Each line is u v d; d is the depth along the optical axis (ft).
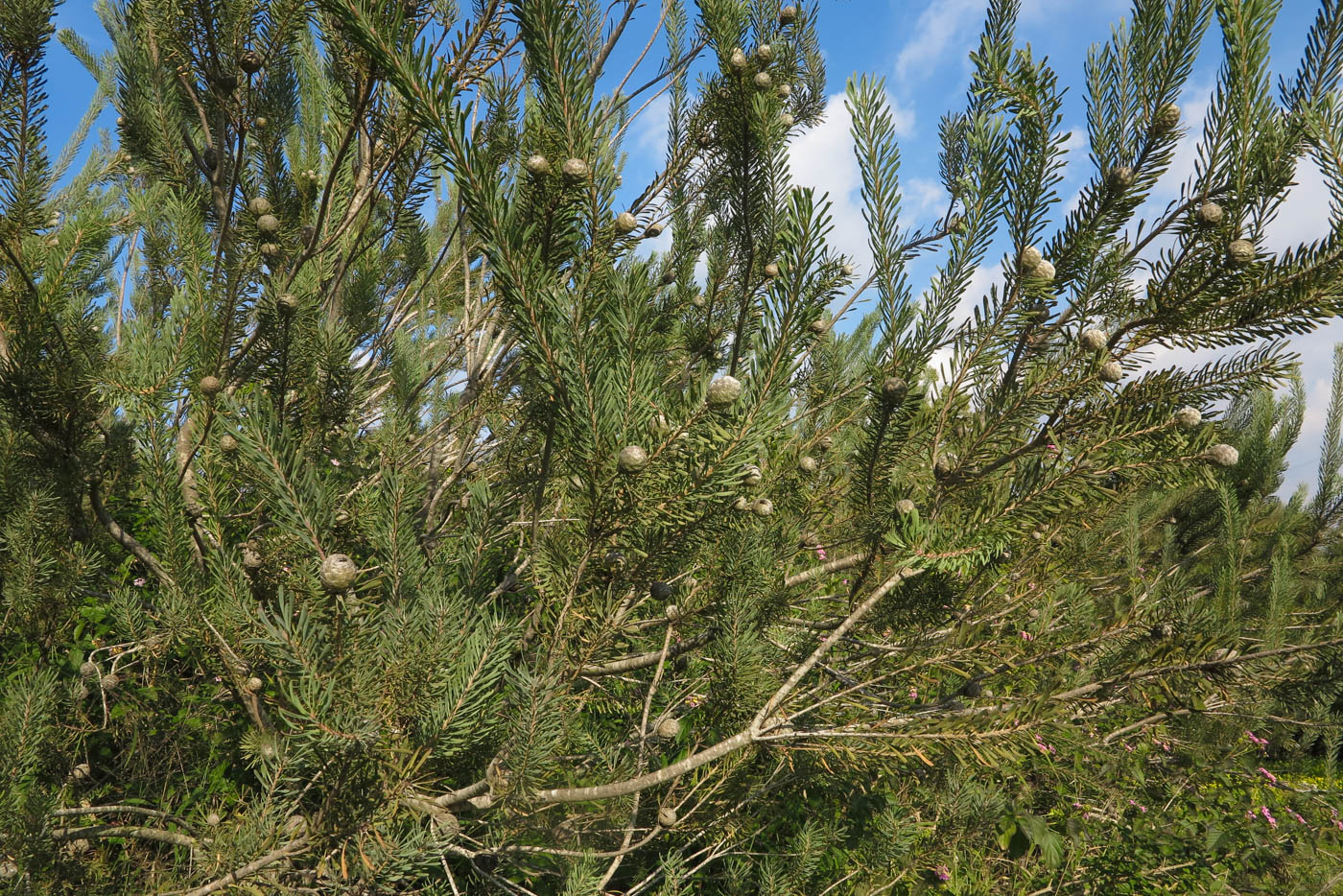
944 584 4.87
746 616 5.35
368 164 7.64
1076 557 7.79
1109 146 4.36
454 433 9.78
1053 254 4.50
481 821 5.18
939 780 8.21
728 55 6.28
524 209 4.05
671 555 4.42
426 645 4.34
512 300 3.37
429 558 6.71
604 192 4.03
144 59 7.89
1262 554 16.34
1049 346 4.56
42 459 6.26
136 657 7.70
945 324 4.70
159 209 8.36
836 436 7.58
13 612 7.01
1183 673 4.54
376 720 3.94
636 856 7.36
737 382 3.50
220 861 4.65
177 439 6.79
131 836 6.50
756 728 4.12
